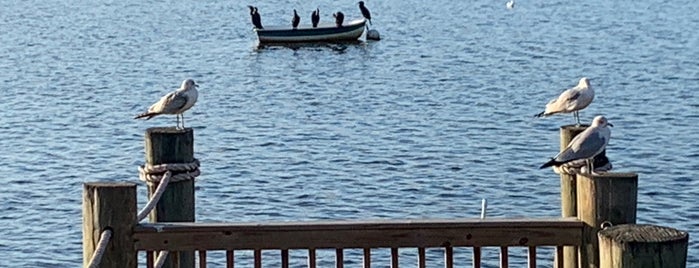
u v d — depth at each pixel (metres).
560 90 53.22
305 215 31.11
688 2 99.12
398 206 31.86
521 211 31.17
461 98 50.62
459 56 67.25
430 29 83.69
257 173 35.31
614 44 71.44
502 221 11.76
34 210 31.08
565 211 14.24
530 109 47.19
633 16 89.19
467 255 26.05
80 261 26.72
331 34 75.88
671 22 84.44
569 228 11.66
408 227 11.75
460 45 73.00
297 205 31.95
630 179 11.42
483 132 41.78
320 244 11.77
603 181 11.44
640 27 81.38
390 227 11.74
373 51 71.50
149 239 11.81
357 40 76.56
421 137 41.03
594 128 14.09
